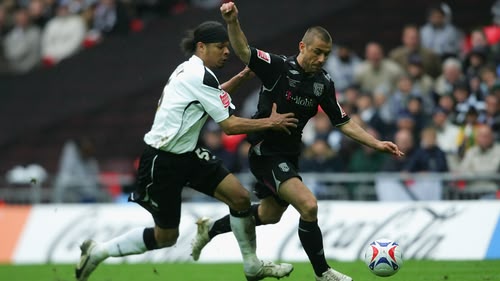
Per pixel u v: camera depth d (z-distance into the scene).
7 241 51.72
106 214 50.19
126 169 67.31
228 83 31.19
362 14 69.69
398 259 29.72
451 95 51.25
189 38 29.11
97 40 78.50
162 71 74.56
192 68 28.48
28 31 79.38
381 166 50.12
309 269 39.53
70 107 75.94
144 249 29.61
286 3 73.12
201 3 78.81
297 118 29.36
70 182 56.09
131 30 78.19
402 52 56.66
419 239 44.09
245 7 74.75
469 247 43.38
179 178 28.77
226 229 31.62
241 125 28.20
